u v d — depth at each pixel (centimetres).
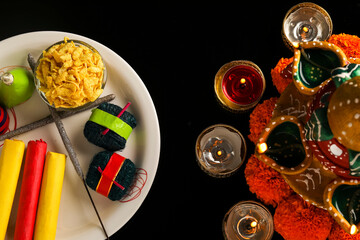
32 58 50
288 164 38
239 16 57
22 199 48
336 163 34
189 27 56
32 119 52
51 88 46
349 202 36
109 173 48
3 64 51
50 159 48
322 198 39
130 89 52
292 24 54
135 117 52
